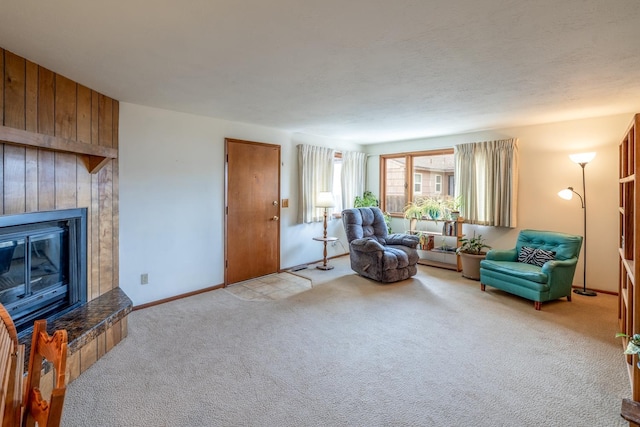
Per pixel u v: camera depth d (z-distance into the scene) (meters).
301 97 3.20
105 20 1.72
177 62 2.31
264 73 2.54
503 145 4.66
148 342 2.67
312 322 3.10
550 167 4.38
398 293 3.99
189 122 3.87
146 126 3.48
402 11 1.64
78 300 2.67
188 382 2.12
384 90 2.98
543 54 2.18
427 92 3.03
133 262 3.41
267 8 1.61
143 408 1.87
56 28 1.80
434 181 5.75
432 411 1.86
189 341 2.70
